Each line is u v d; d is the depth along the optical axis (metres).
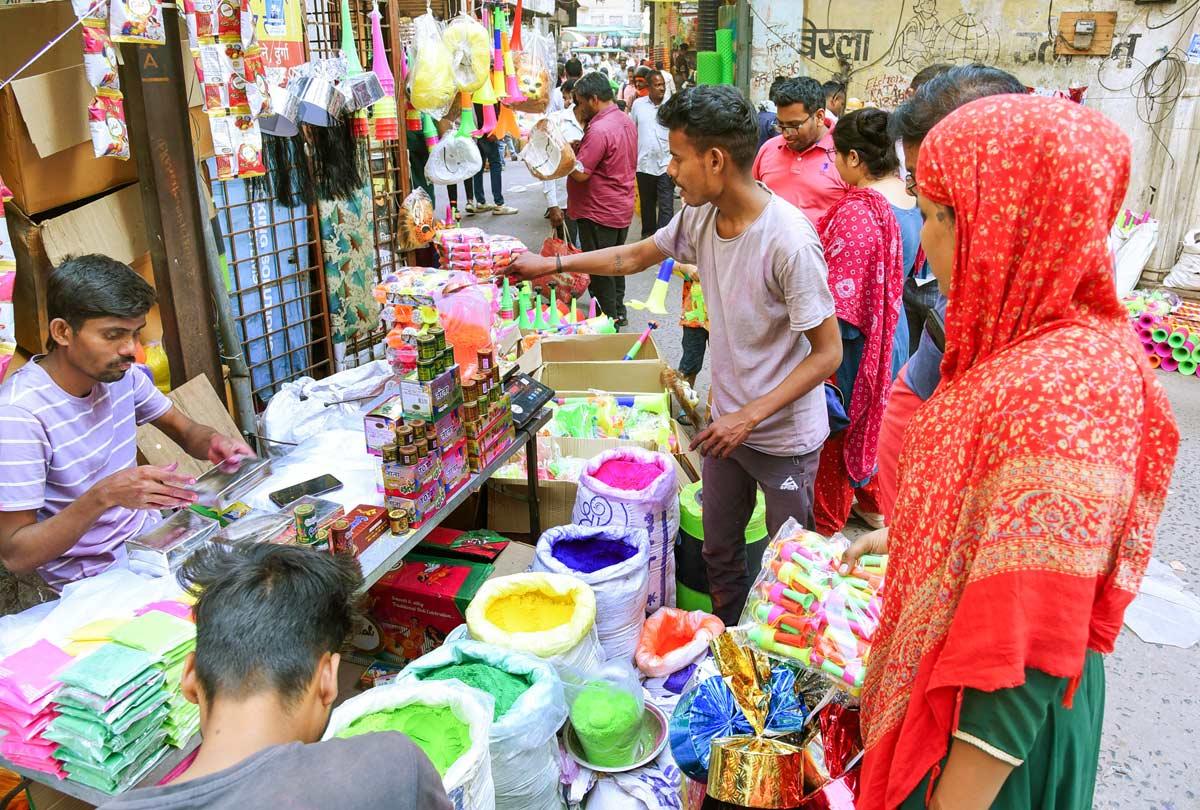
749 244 2.44
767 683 1.90
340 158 4.08
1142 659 3.13
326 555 1.24
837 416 3.35
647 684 2.55
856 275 3.18
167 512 2.55
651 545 2.87
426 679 2.08
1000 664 1.04
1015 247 1.12
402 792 1.05
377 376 3.73
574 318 5.21
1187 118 6.91
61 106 2.69
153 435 2.90
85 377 2.18
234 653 1.09
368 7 4.39
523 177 14.36
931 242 1.26
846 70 8.16
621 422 3.70
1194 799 2.53
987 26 7.58
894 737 1.26
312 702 1.14
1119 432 1.04
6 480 2.06
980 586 1.07
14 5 2.59
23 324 2.86
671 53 16.77
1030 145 1.09
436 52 4.23
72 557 2.28
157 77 2.85
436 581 2.71
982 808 1.13
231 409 3.54
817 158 4.32
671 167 2.43
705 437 2.49
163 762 1.65
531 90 5.18
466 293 3.43
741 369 2.63
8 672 1.61
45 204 2.75
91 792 1.59
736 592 2.97
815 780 1.78
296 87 3.15
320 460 2.73
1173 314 6.12
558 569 2.55
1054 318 1.12
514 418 2.88
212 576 1.20
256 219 3.82
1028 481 1.04
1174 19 6.86
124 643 1.66
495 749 1.86
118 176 3.02
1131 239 6.45
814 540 1.92
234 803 0.97
